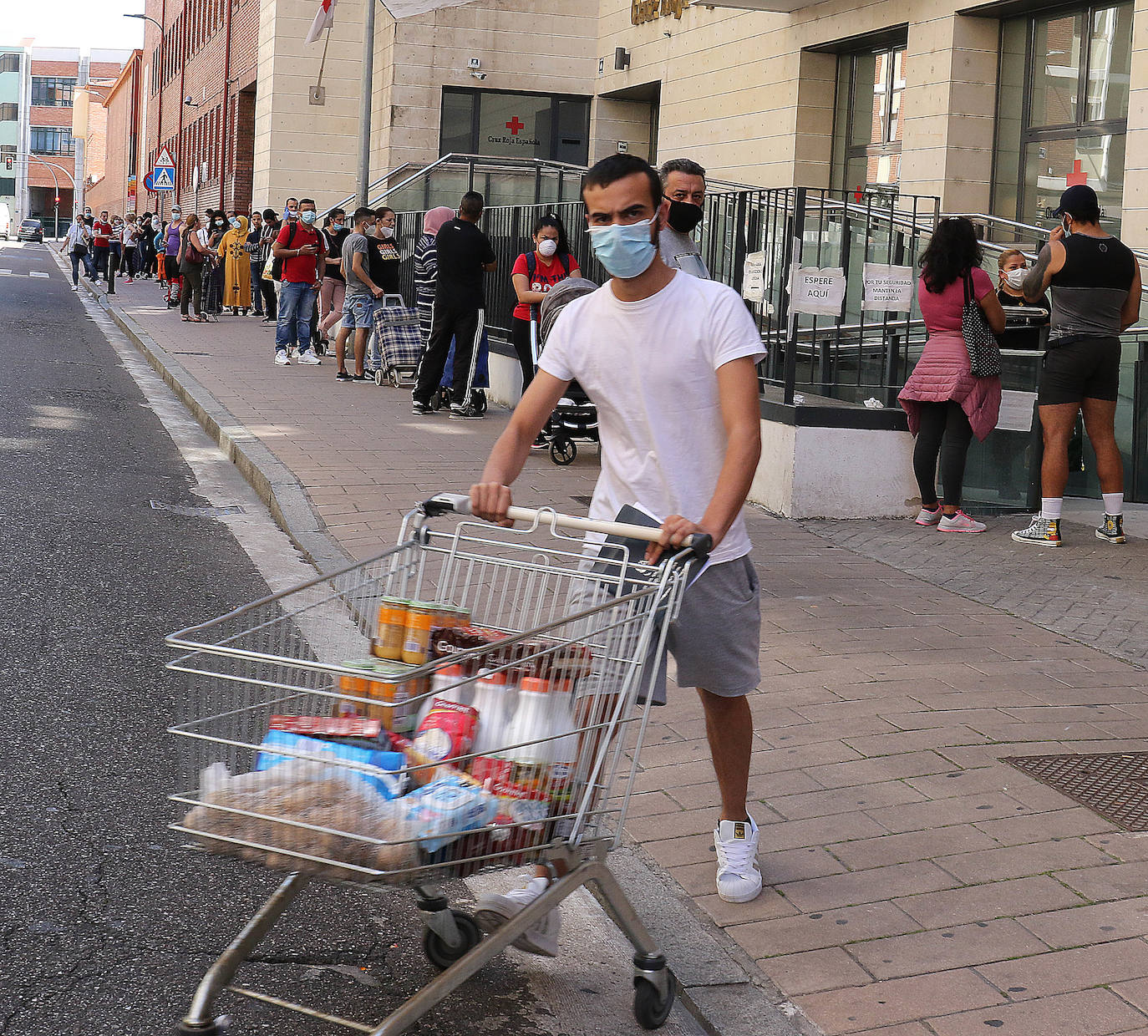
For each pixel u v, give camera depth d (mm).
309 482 9305
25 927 3449
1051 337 8344
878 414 9023
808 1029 3096
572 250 13375
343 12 28141
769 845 4027
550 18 25469
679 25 21547
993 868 3863
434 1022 3145
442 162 21594
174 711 5086
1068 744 4840
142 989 3197
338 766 2645
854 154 17547
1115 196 13461
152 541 7840
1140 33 12414
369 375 16312
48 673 5398
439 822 2631
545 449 11453
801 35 17688
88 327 23531
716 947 3457
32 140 134000
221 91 39969
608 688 2980
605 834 3117
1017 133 14812
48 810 4148
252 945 2797
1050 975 3295
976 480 9742
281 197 28500
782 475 9062
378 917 3643
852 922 3568
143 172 74250
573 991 3324
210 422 12172
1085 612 6766
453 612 2971
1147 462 10523
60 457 10367
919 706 5203
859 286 10969
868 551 8062
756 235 10055
